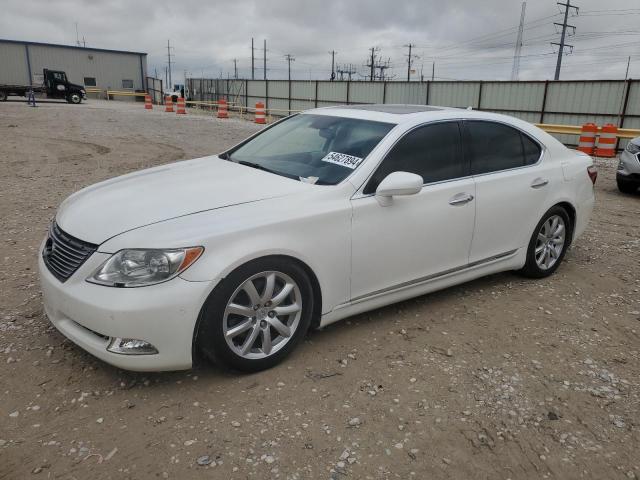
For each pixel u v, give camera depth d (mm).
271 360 3236
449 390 3145
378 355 3494
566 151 5102
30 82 52438
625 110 21469
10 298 4090
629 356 3637
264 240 3053
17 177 9023
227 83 46625
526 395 3133
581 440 2770
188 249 2830
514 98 25000
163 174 3930
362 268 3562
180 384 3080
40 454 2494
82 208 3328
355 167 3635
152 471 2424
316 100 36312
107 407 2855
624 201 8891
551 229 4906
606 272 5254
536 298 4535
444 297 4484
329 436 2707
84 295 2826
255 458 2531
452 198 3980
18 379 3057
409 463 2553
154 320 2768
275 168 3932
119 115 26594
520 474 2518
